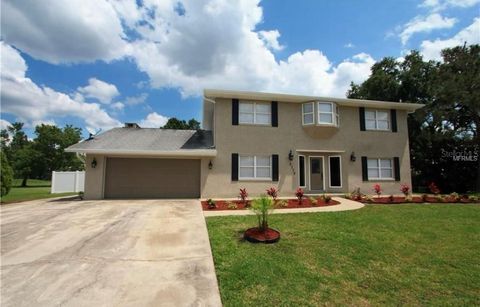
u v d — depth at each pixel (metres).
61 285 3.87
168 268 4.53
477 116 20.59
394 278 4.45
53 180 20.56
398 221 8.09
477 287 4.21
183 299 3.53
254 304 3.48
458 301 3.80
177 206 10.83
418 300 3.80
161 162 14.39
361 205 10.95
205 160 14.15
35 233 6.65
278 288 3.94
